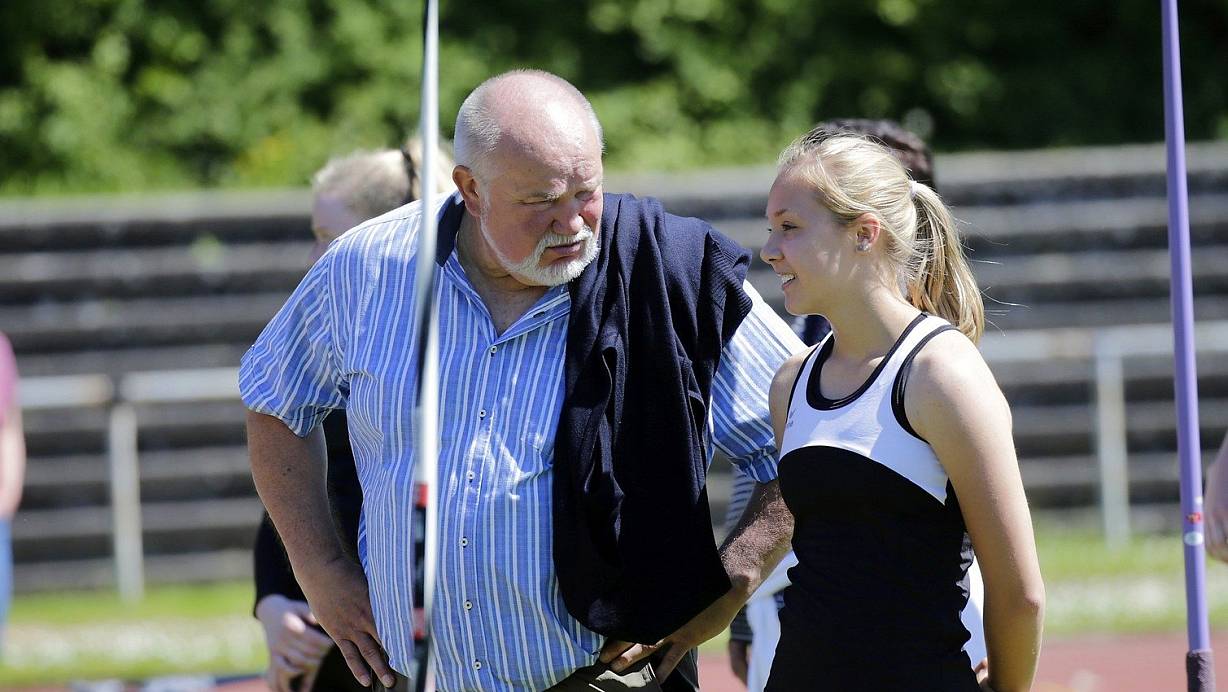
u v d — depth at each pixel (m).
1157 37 54.53
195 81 52.28
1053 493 38.69
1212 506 11.83
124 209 41.06
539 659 11.72
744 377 12.20
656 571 11.63
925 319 10.98
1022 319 41.12
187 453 38.12
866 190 10.98
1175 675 24.66
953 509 10.77
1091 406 38.75
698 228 12.17
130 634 29.33
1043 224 41.59
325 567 12.55
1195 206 41.66
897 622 10.66
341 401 12.88
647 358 11.69
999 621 10.86
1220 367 38.94
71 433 37.84
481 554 11.59
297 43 52.81
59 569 37.50
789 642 11.10
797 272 11.11
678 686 12.73
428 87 10.60
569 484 11.47
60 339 40.06
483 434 11.66
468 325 11.90
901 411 10.67
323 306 12.51
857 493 10.72
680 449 11.64
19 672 26.22
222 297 40.81
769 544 12.11
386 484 11.89
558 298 11.80
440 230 12.15
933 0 54.12
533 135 11.25
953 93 53.19
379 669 12.29
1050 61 54.34
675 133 51.72
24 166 51.25
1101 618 27.86
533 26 53.25
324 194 14.77
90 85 51.78
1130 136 53.28
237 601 32.66
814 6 54.00
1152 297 41.41
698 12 53.03
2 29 52.03
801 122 52.53
